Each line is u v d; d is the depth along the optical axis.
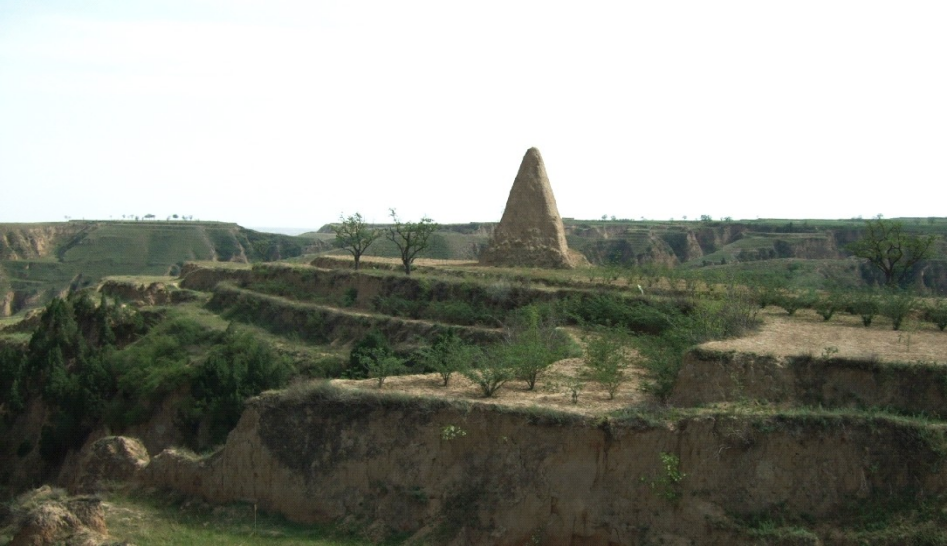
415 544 18.30
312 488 20.53
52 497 22.03
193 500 22.03
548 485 18.31
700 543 16.86
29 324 57.06
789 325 27.16
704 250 111.56
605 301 34.84
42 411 40.47
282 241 148.88
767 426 17.50
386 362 23.97
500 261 51.56
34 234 137.00
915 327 26.78
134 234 137.38
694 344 23.52
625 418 18.31
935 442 16.67
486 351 30.30
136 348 43.59
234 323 48.09
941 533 15.52
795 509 16.78
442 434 19.61
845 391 19.47
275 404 21.77
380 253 89.62
